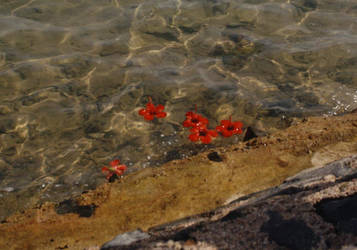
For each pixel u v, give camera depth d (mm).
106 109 3297
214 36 3654
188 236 2357
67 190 3020
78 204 2902
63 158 3127
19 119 3248
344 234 2186
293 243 2199
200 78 3434
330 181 2562
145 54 3551
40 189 3020
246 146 3082
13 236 2803
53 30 3664
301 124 3176
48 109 3289
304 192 2500
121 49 3574
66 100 3328
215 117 3273
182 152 3145
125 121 3256
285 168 2943
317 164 2943
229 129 3178
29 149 3150
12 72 3432
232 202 2738
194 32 3676
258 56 3545
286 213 2383
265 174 2926
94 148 3158
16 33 3633
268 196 2594
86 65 3484
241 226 2350
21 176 3064
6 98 3322
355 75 3432
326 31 3693
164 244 2301
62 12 3785
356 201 2359
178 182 2934
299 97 3344
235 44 3607
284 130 3143
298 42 3621
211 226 2383
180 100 3342
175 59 3531
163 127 3236
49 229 2818
